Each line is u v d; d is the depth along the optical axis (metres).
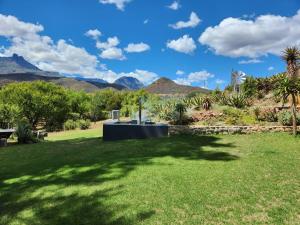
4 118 24.86
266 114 16.77
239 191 6.25
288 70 13.77
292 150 10.29
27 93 36.50
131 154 10.21
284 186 6.51
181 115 17.20
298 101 18.56
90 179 7.34
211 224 4.86
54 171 8.29
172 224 4.89
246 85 26.39
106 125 14.29
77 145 13.24
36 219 5.23
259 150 10.45
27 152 12.05
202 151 10.50
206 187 6.53
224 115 17.52
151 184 6.80
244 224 4.82
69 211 5.48
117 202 5.82
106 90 58.12
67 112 40.72
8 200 6.16
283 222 4.86
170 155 9.86
